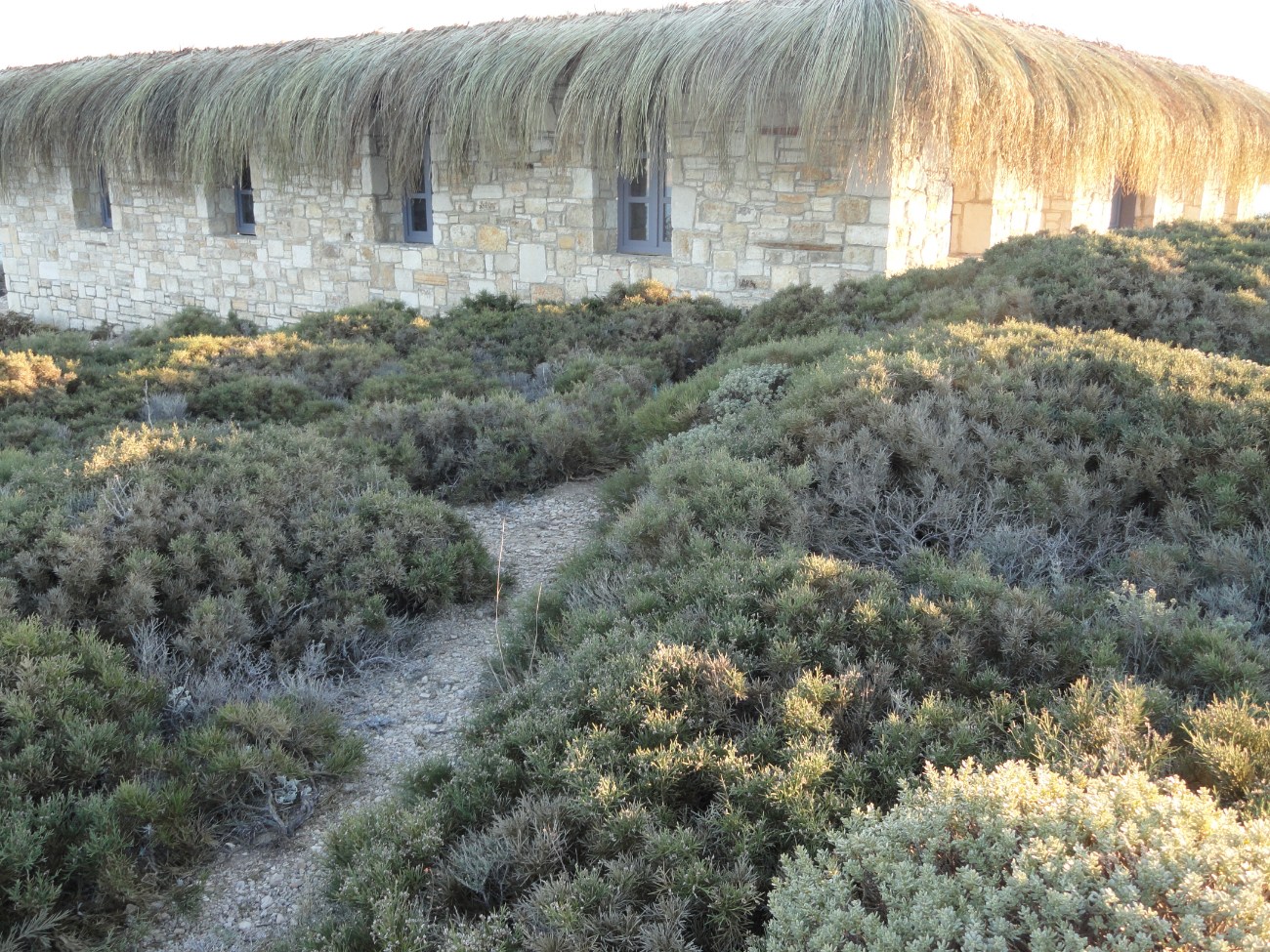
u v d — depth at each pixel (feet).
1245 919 6.14
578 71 37.93
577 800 9.36
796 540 15.05
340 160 45.32
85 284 60.85
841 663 11.16
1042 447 16.39
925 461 16.63
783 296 32.65
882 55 31.78
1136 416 17.24
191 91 49.08
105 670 12.57
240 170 48.91
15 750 11.14
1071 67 39.45
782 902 7.30
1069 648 11.38
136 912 10.14
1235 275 28.07
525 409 24.07
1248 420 16.24
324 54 45.93
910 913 6.73
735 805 9.19
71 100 53.52
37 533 15.49
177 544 15.48
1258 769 8.79
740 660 11.38
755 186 36.70
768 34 34.06
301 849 11.19
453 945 7.91
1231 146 51.67
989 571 13.89
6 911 9.52
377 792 12.12
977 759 9.46
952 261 40.86
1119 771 8.66
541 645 14.71
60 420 26.20
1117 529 15.38
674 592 13.57
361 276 48.01
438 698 14.25
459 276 45.06
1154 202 55.67
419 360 31.60
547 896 8.25
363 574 16.16
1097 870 6.70
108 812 10.35
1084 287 26.43
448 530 18.16
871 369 19.03
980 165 37.32
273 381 28.30
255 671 13.99
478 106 40.04
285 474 18.65
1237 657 10.91
